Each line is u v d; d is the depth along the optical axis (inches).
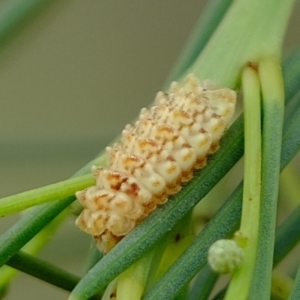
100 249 3.4
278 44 3.6
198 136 3.3
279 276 3.7
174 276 3.2
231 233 3.3
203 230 3.2
